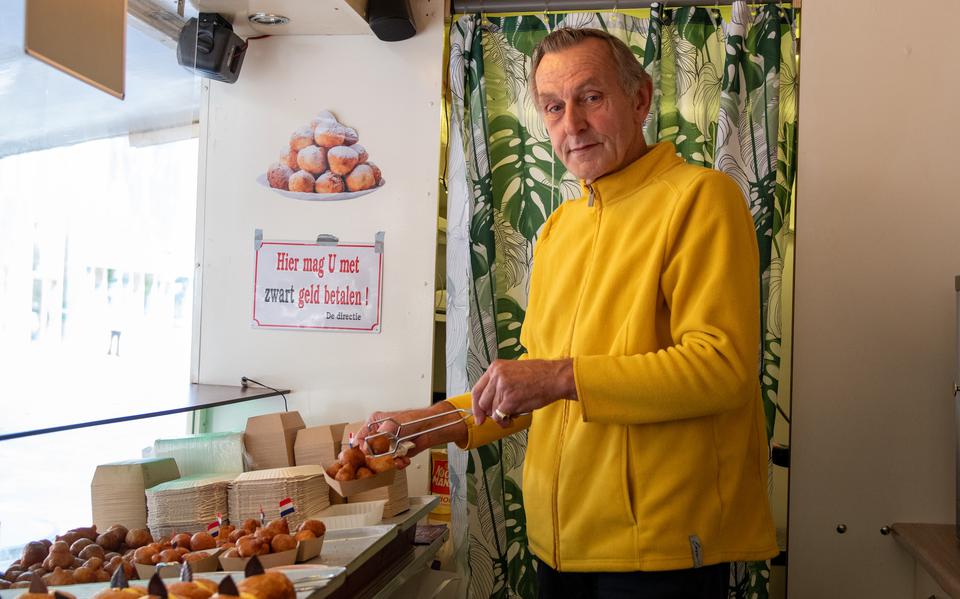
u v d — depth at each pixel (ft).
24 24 3.68
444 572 7.39
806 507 7.42
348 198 8.41
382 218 8.33
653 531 4.43
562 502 4.79
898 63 7.46
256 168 8.59
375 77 8.38
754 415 4.78
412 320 8.25
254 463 6.93
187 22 7.86
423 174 8.25
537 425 5.16
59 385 6.28
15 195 5.73
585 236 5.09
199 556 4.74
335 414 8.37
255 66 8.60
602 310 4.69
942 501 7.27
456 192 8.00
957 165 7.36
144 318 7.61
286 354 8.48
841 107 7.51
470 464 7.71
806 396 7.45
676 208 4.54
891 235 7.41
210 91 8.68
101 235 6.77
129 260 7.29
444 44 8.22
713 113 7.74
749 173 7.46
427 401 8.19
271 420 6.98
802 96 7.55
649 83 5.16
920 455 7.30
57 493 6.61
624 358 4.33
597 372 4.26
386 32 8.06
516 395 4.33
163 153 7.77
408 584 7.12
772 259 7.49
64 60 3.90
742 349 4.30
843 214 7.47
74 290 6.46
